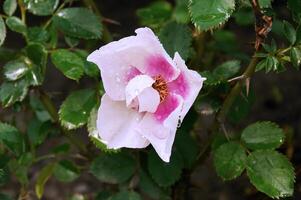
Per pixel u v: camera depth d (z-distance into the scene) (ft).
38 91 2.31
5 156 2.29
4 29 2.17
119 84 2.03
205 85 2.17
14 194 3.04
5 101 2.21
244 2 2.11
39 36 2.25
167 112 2.04
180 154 2.32
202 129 2.75
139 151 2.35
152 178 2.36
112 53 1.99
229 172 2.20
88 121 2.20
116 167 2.34
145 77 2.01
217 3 1.99
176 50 2.19
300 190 2.73
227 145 2.22
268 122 2.22
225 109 2.22
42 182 2.52
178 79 2.04
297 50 2.11
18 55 2.30
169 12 2.67
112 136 2.05
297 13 2.13
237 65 2.27
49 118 2.54
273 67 2.09
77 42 2.31
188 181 2.54
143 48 2.00
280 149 2.62
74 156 2.55
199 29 1.98
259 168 2.17
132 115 2.06
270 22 2.03
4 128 2.31
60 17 2.25
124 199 2.34
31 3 2.23
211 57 2.72
